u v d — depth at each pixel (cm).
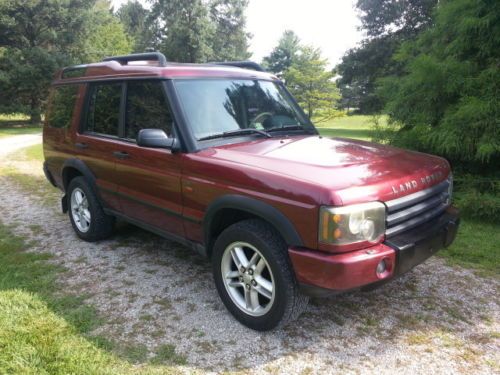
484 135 582
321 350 298
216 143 354
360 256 264
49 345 297
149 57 414
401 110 724
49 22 3597
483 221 585
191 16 4472
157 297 371
